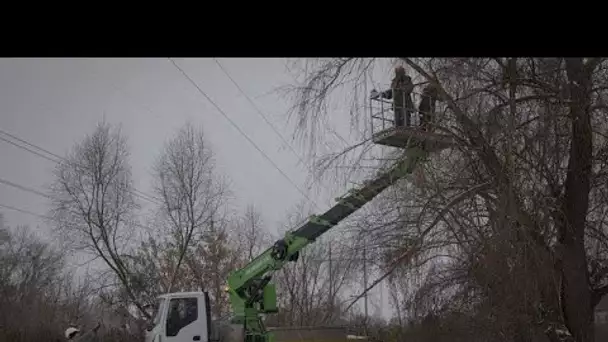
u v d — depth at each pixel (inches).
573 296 328.8
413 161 337.4
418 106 336.5
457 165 328.8
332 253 403.9
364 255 364.2
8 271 1328.7
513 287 301.0
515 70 314.5
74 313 1052.5
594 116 322.0
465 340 366.6
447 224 329.1
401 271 344.8
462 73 313.1
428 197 331.0
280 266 542.3
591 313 339.0
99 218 1181.1
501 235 301.1
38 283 1302.9
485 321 334.3
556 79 310.2
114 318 1152.2
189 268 1253.1
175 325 507.5
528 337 327.0
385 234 353.7
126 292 1167.0
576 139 317.7
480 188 317.1
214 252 1269.7
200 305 515.2
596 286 365.7
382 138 341.7
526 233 298.7
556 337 321.7
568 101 306.8
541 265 301.1
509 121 304.2
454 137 323.6
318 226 522.9
